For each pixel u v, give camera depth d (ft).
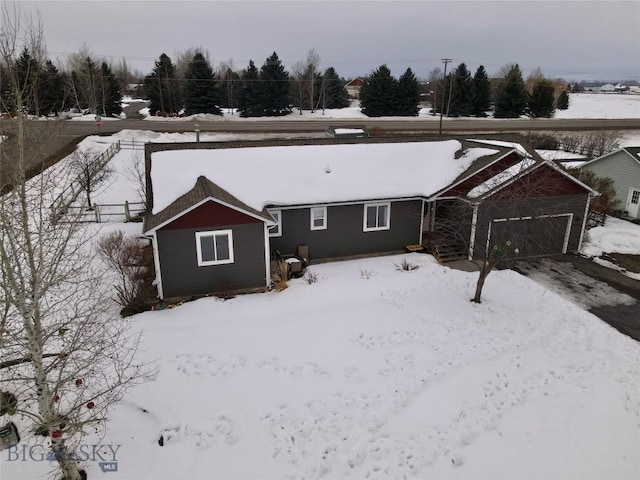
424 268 65.72
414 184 71.67
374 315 52.26
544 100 248.32
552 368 43.86
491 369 43.24
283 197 64.49
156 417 36.27
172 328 48.96
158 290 56.29
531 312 54.19
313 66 261.44
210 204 54.70
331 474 31.78
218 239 56.44
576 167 108.27
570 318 53.16
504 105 238.48
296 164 71.05
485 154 72.49
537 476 31.99
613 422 37.35
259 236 57.67
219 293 57.11
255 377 41.29
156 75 226.38
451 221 67.46
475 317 52.39
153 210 59.41
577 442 35.17
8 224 24.75
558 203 70.59
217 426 35.60
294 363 43.37
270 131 165.48
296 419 36.45
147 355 43.93
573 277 65.26
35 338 26.04
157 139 148.77
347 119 216.13
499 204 66.69
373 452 33.60
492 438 35.24
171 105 225.56
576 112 287.48
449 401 38.81
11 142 27.78
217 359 43.70
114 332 46.75
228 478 31.19
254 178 66.54
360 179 70.64
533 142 158.20
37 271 26.08
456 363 43.91
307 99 255.70
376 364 43.45
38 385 26.84
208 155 69.62
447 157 77.36
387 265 67.15
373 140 81.87
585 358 45.57
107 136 148.46
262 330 48.88
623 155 92.94
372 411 37.40
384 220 70.90
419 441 34.63
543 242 72.49
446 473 32.04
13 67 24.48
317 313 52.54
